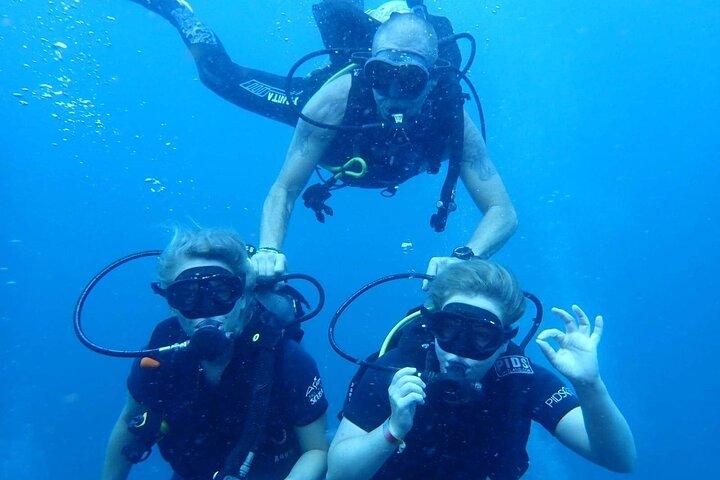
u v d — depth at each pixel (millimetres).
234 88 6199
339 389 13984
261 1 29156
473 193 4129
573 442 2701
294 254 23281
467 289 2557
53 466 12938
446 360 2602
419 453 2760
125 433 3186
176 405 2893
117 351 2756
